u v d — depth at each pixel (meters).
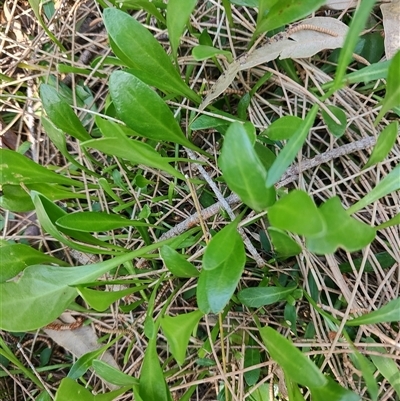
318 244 0.14
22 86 0.31
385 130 0.18
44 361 0.29
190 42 0.27
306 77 0.26
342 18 0.27
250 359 0.24
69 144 0.30
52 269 0.22
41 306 0.21
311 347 0.24
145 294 0.27
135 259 0.28
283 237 0.17
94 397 0.20
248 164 0.15
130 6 0.26
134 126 0.21
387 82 0.19
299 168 0.24
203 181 0.26
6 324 0.20
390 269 0.25
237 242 0.19
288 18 0.21
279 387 0.24
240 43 0.28
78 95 0.30
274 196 0.17
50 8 0.31
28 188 0.25
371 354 0.22
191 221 0.26
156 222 0.27
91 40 0.30
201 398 0.27
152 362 0.20
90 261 0.29
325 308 0.24
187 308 0.26
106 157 0.29
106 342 0.29
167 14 0.21
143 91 0.20
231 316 0.25
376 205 0.24
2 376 0.29
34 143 0.31
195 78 0.27
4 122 0.31
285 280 0.25
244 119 0.25
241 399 0.23
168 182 0.27
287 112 0.27
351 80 0.22
